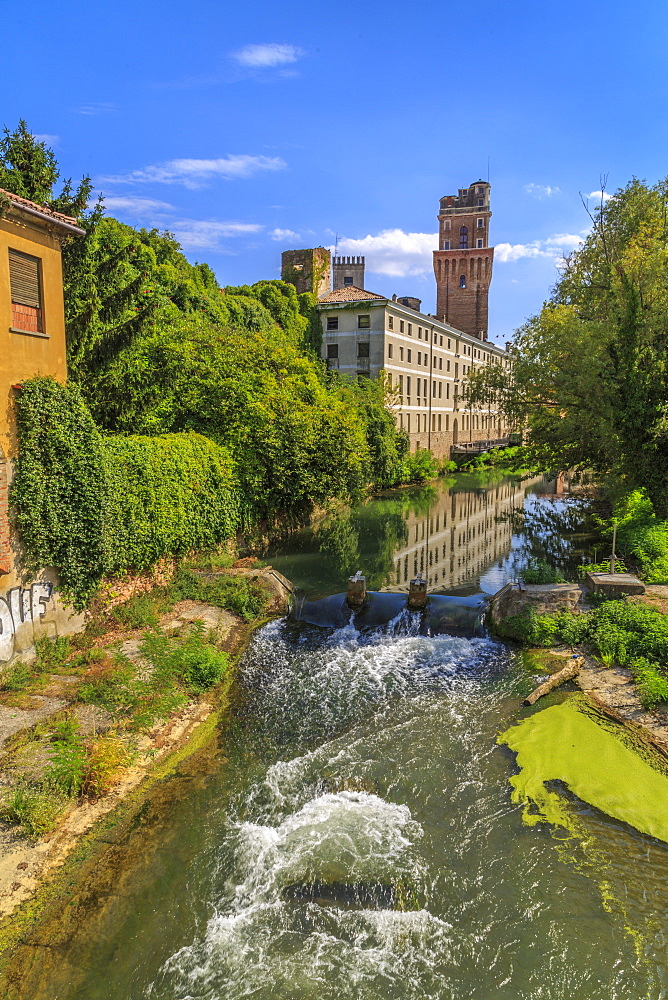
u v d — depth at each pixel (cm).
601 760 888
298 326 4650
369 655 1298
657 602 1350
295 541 2408
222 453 1900
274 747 956
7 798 736
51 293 1141
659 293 2052
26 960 573
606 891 666
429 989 565
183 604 1473
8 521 1037
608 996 554
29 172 1549
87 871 680
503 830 762
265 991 563
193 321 2664
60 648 1120
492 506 3528
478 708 1072
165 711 1004
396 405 4859
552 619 1357
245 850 730
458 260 7819
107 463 1290
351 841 748
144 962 586
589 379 2114
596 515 2819
